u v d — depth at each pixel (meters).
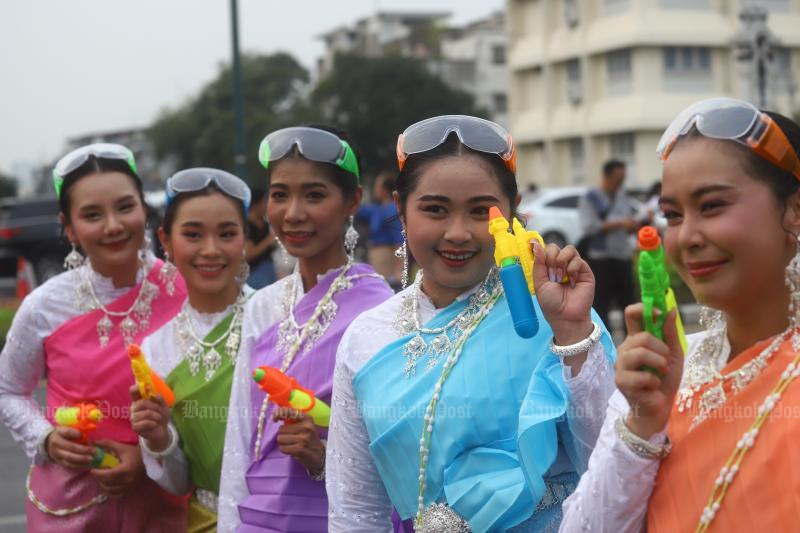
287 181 3.67
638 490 2.11
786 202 2.04
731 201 2.02
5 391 4.43
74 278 4.35
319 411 3.34
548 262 2.51
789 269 2.05
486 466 2.65
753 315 2.08
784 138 2.01
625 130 36.06
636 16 35.19
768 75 16.64
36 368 4.44
